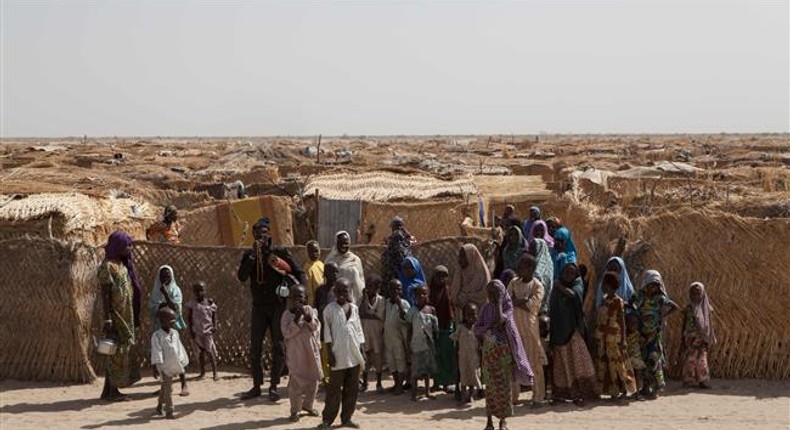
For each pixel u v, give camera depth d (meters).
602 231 12.90
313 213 19.89
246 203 18.23
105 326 11.18
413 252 12.70
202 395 11.57
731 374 12.16
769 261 12.03
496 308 9.78
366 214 18.88
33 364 12.23
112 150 65.50
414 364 11.20
